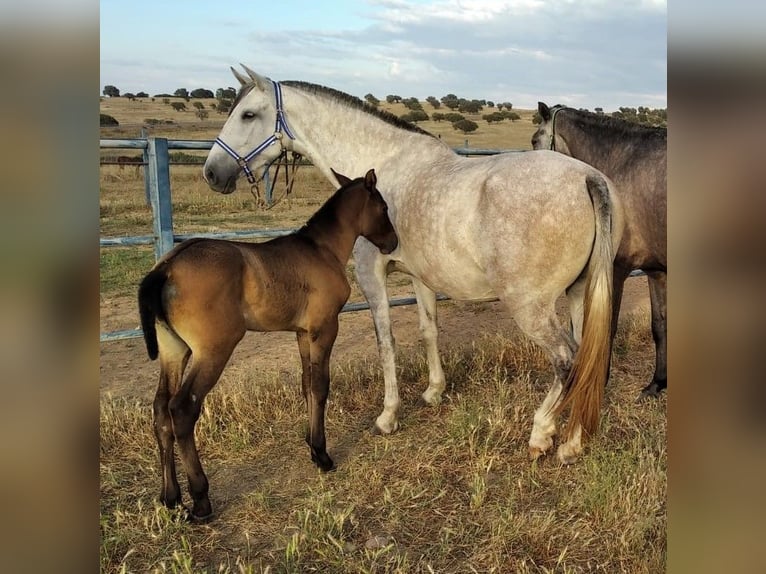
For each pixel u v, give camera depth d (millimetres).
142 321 2771
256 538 2977
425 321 4379
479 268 3447
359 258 4117
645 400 4453
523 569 2602
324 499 3133
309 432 3646
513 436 3873
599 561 2703
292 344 5852
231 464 3729
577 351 3338
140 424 4047
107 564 2707
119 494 3352
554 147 5094
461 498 3250
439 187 3557
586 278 3277
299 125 4352
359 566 2650
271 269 3203
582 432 3363
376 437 4043
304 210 13688
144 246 10047
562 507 3090
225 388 4645
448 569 2688
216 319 2934
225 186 4352
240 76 4402
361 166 4262
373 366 5074
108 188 16875
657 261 4305
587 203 3152
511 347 5285
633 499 2988
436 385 4477
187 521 3072
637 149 4355
